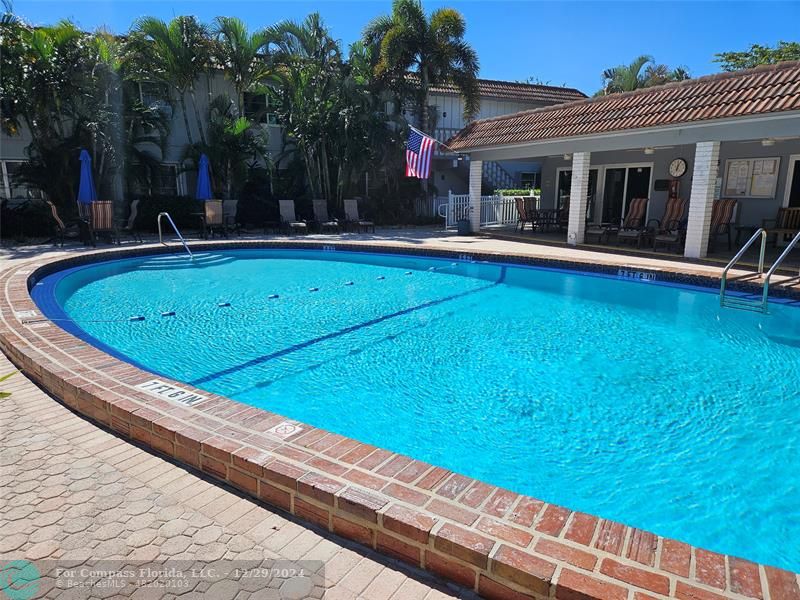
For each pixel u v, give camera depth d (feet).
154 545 7.93
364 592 7.04
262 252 49.01
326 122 61.67
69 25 49.21
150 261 43.45
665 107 39.47
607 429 14.85
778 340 22.85
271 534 8.27
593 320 26.68
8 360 16.80
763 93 34.06
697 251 37.96
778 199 43.09
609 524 7.49
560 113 49.67
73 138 50.80
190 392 12.52
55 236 47.50
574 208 46.93
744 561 6.72
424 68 65.67
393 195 72.59
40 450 10.87
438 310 28.96
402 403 16.80
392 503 7.93
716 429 14.85
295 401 17.04
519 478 12.51
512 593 6.70
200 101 66.18
